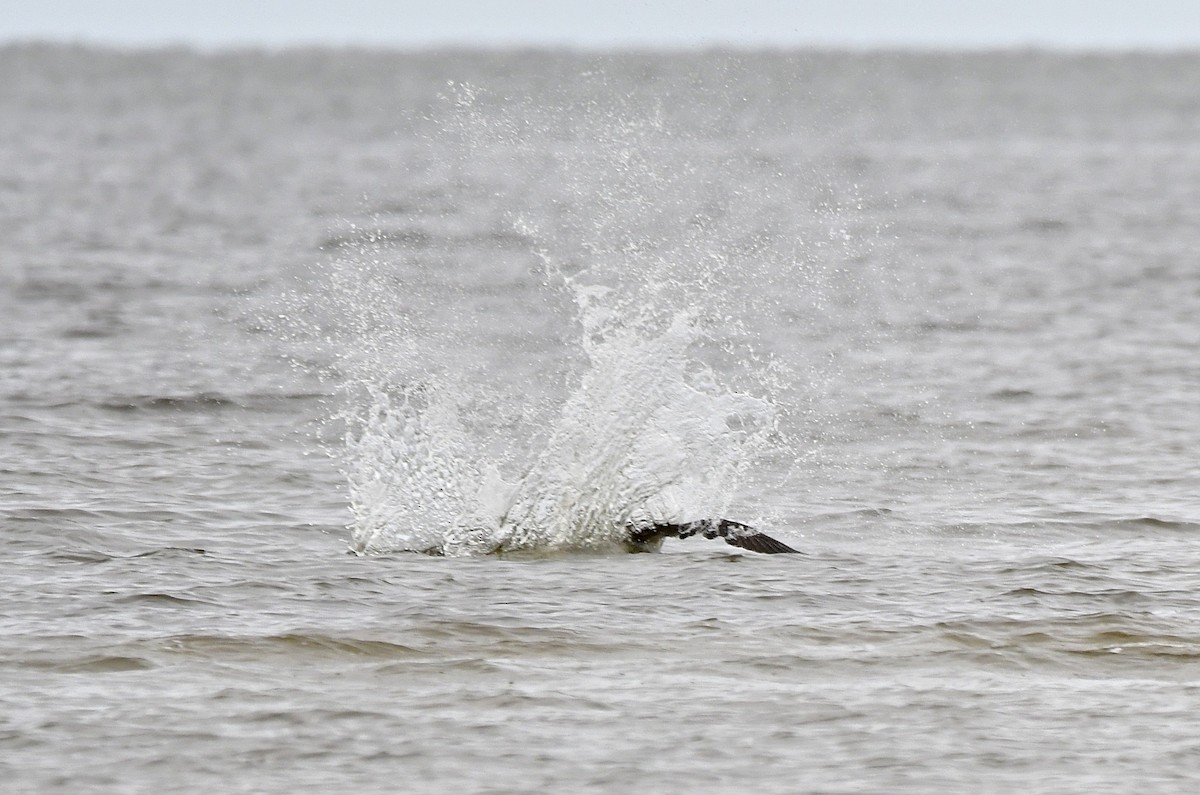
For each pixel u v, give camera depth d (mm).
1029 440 78000
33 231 180250
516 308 120875
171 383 87750
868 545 56594
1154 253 179000
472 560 52688
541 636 44125
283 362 96250
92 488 62969
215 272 144500
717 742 36875
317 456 71125
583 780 34875
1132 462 72750
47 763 35188
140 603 46312
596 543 54938
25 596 46844
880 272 154375
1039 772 35469
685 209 189625
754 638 44281
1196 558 54312
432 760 35719
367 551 53844
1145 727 38031
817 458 73000
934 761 35969
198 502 61219
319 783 34562
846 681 41125
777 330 115188
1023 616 46562
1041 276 155000
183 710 38219
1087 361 103875
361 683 40344
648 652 43031
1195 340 114000
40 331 106438
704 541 56281
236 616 45344
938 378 96750
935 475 69688
